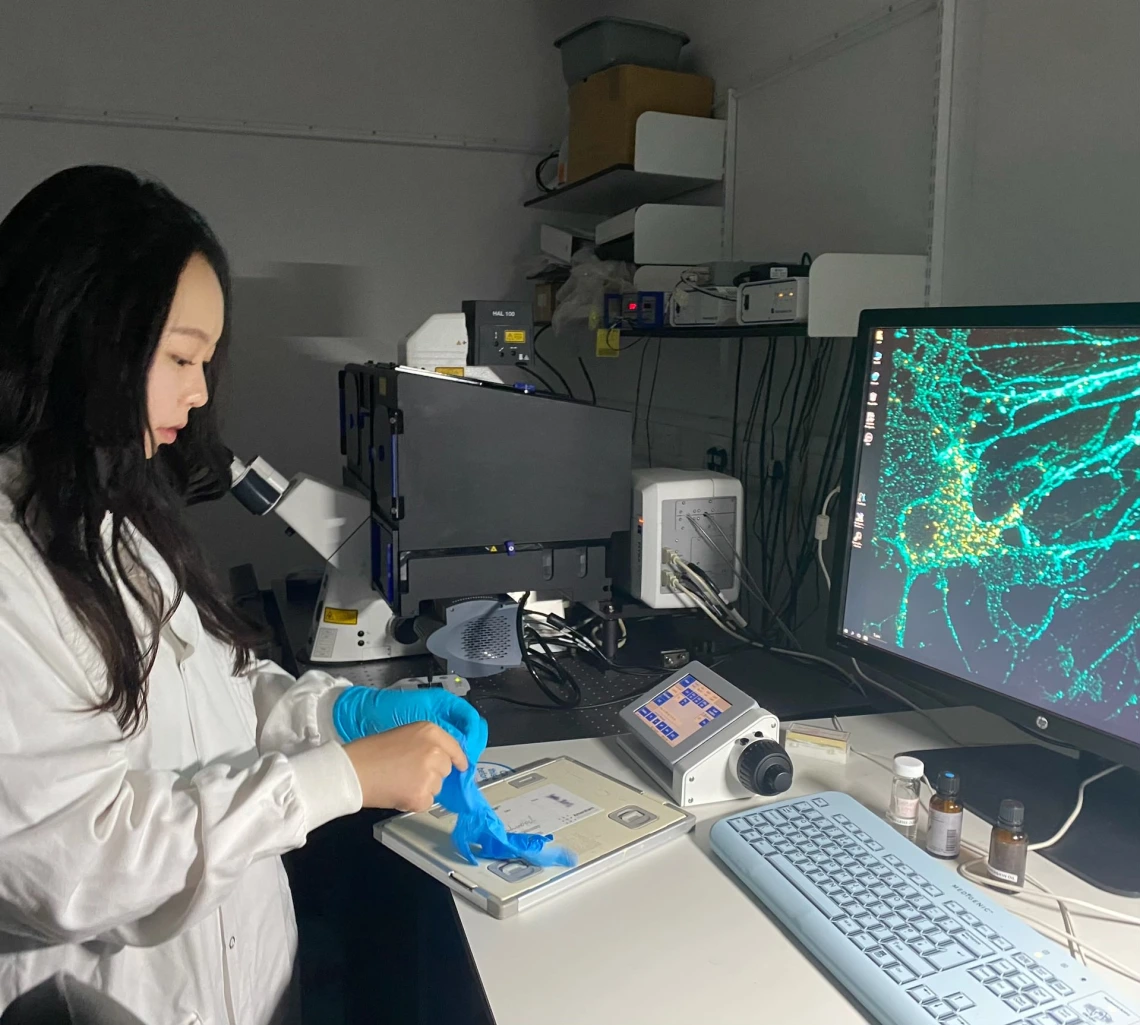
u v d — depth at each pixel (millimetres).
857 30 1786
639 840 914
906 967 705
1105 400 865
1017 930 748
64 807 665
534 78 2988
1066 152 1361
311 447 2945
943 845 898
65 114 2570
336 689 1062
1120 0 1263
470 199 2984
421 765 822
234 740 916
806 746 1133
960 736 1196
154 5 2600
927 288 1604
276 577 2916
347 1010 1519
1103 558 876
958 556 1023
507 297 3072
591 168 2389
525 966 745
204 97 2684
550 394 1444
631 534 1571
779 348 2031
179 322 744
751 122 2184
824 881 818
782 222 2078
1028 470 940
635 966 747
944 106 1562
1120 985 711
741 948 772
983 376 980
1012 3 1438
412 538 1378
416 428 1354
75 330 692
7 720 655
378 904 1553
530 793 1016
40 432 713
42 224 700
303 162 2803
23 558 704
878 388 1110
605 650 1519
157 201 745
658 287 2125
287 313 2859
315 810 756
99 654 729
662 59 2348
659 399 2654
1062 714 926
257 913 924
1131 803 977
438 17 2859
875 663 1135
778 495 2014
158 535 858
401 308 2967
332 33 2764
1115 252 1293
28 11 2510
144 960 805
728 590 1616
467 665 1470
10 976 760
